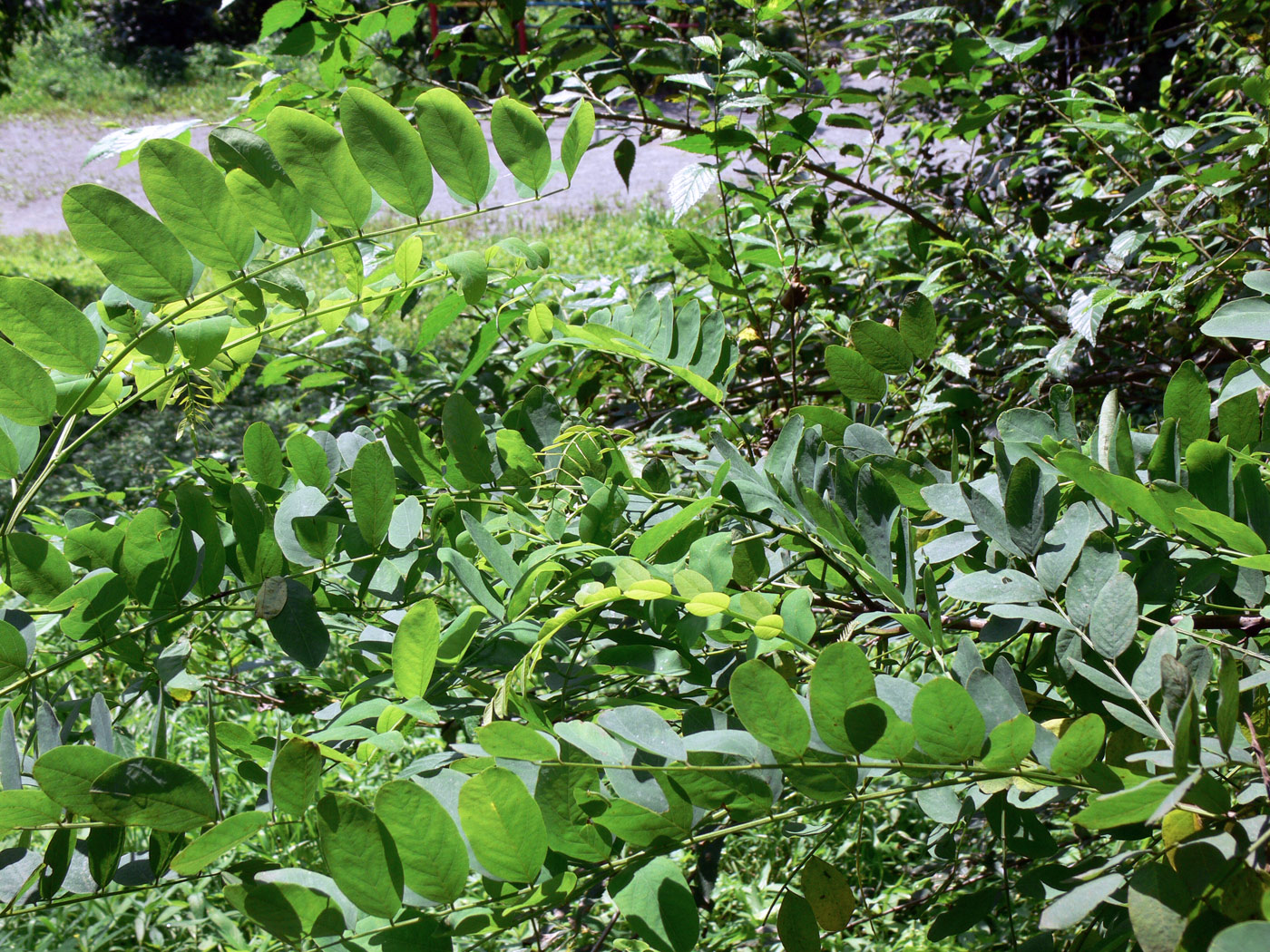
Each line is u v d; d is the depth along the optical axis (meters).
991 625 1.00
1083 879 0.81
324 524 1.14
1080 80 2.74
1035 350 2.58
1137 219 2.70
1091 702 0.91
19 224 15.09
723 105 2.11
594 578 1.08
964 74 2.71
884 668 1.30
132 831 2.39
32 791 0.82
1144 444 1.12
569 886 0.80
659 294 2.44
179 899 2.79
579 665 1.06
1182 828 0.75
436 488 1.34
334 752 0.84
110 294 1.12
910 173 3.19
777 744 0.75
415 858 0.73
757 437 2.04
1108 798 0.62
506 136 1.12
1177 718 0.67
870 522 1.08
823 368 2.86
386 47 2.57
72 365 1.03
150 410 6.88
